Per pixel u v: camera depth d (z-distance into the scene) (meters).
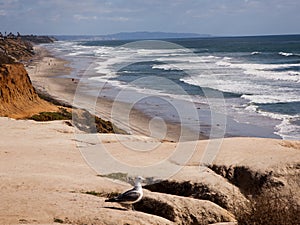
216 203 12.80
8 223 9.38
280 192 13.09
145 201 11.77
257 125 29.36
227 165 14.56
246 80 51.31
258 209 10.50
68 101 41.19
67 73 65.38
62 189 12.62
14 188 12.53
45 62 86.88
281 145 16.98
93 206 10.83
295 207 11.79
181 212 11.64
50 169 14.84
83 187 12.80
